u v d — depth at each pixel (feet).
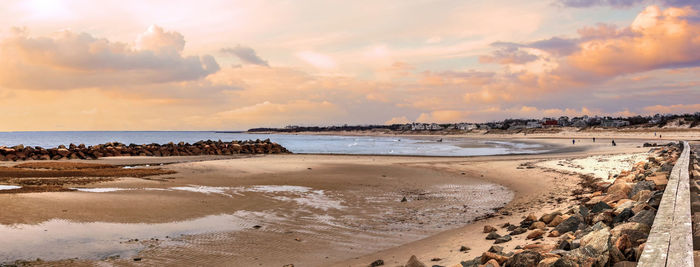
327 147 323.16
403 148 297.12
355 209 56.70
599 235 18.79
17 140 615.98
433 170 109.91
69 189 66.69
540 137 598.34
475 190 74.64
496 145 341.41
